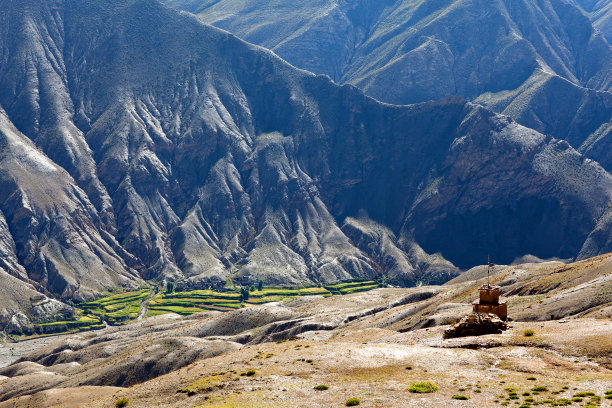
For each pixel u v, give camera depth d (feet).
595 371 213.66
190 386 258.78
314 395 220.02
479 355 244.22
